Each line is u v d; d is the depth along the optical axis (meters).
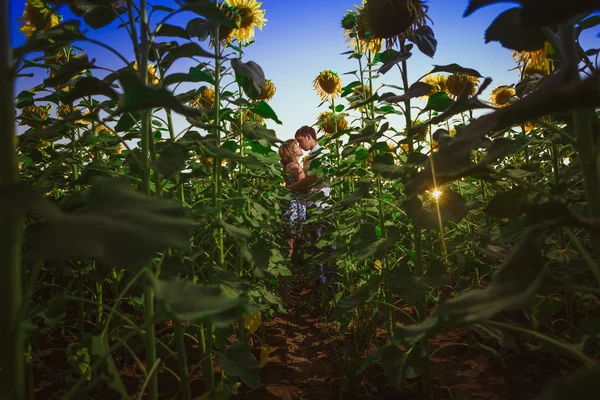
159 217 0.65
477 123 0.85
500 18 0.96
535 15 0.58
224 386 1.63
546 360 2.18
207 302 0.76
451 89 2.86
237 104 2.01
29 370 1.54
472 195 3.32
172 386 2.12
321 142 3.23
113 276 2.32
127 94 0.83
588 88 0.56
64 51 2.19
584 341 0.80
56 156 2.05
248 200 2.17
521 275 0.72
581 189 1.97
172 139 1.67
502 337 1.64
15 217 0.73
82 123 2.03
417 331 0.75
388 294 2.28
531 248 0.75
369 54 2.62
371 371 2.26
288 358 2.56
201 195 2.75
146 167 1.30
